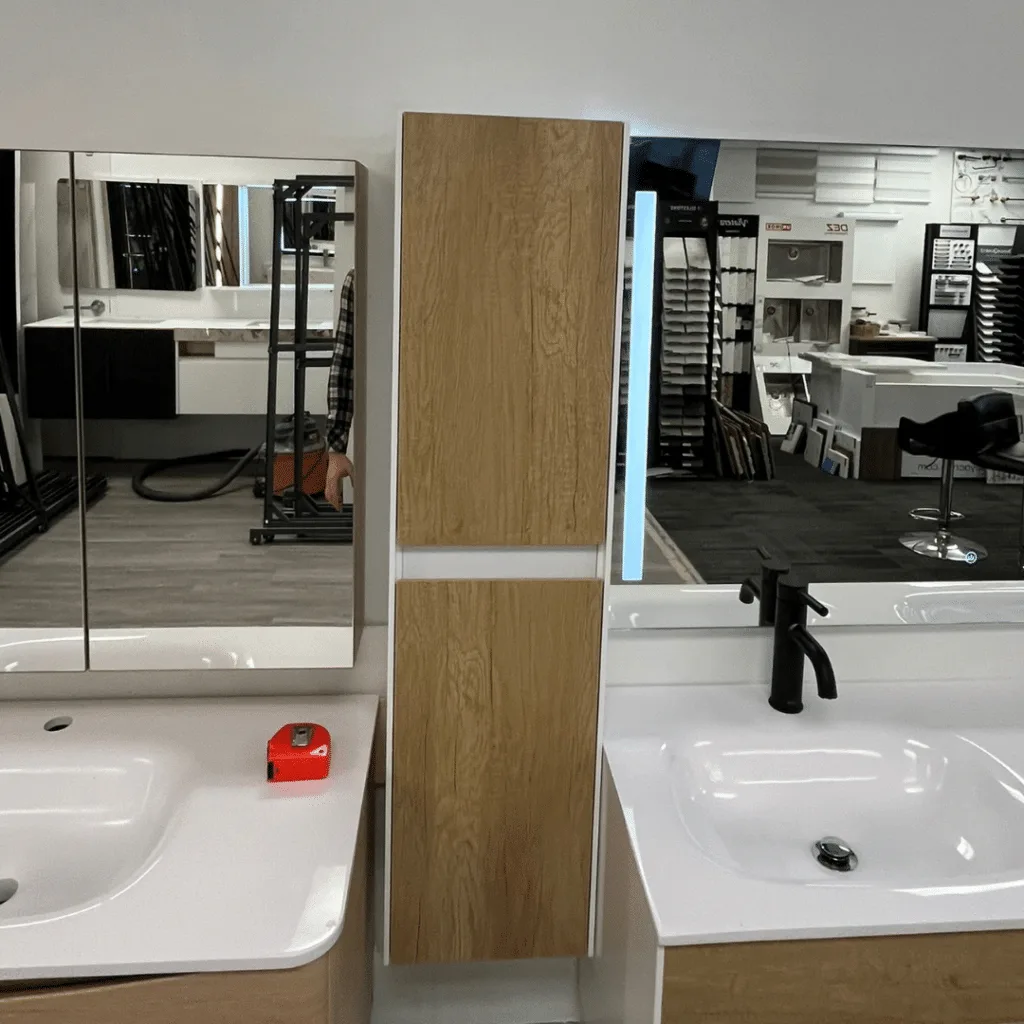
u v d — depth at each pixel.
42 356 1.59
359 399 1.66
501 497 1.47
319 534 1.65
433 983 1.88
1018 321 1.75
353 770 1.51
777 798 1.61
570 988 1.90
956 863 1.51
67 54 1.56
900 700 1.76
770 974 1.23
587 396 1.46
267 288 1.59
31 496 1.62
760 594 1.77
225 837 1.34
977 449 1.78
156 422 1.61
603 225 1.41
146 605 1.66
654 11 1.63
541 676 1.54
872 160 1.69
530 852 1.59
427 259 1.40
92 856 1.50
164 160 1.55
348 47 1.60
